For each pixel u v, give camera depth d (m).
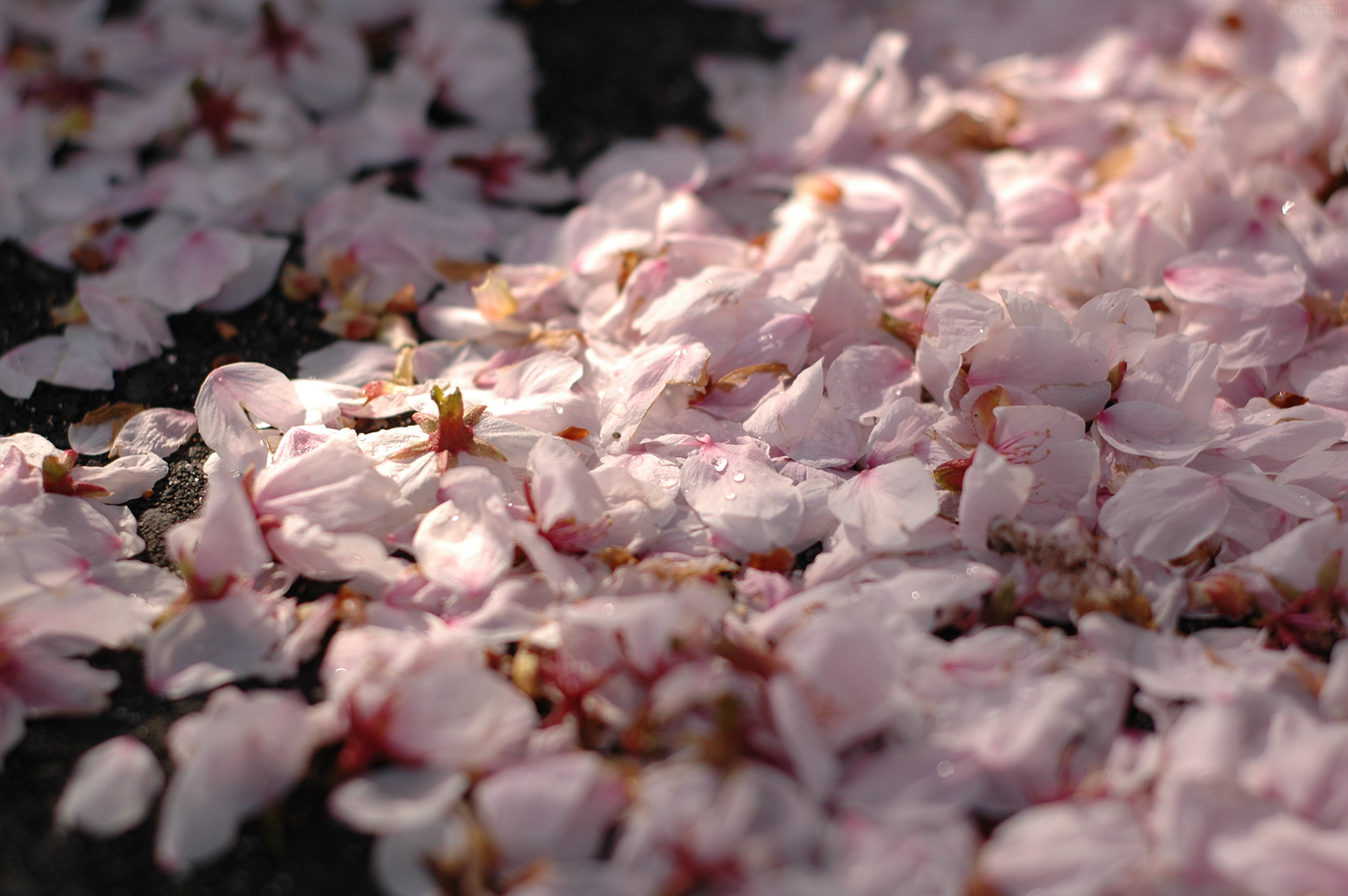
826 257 0.47
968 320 0.45
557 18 0.56
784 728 0.41
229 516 0.43
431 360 0.47
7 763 0.43
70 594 0.43
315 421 0.46
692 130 0.54
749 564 0.44
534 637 0.43
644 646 0.42
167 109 0.51
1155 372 0.45
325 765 0.42
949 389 0.45
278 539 0.44
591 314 0.48
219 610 0.43
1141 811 0.42
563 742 0.42
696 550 0.44
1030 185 0.49
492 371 0.47
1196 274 0.47
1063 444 0.44
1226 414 0.45
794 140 0.52
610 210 0.49
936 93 0.52
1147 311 0.45
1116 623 0.43
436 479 0.44
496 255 0.50
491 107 0.54
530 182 0.52
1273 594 0.44
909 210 0.49
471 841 0.41
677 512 0.45
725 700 0.41
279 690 0.43
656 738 0.42
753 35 0.56
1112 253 0.47
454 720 0.42
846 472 0.45
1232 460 0.45
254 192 0.50
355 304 0.48
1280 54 0.53
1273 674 0.43
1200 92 0.53
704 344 0.46
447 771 0.42
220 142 0.52
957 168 0.51
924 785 0.42
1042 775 0.42
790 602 0.43
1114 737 0.42
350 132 0.52
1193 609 0.44
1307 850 0.41
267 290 0.49
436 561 0.43
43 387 0.47
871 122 0.51
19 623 0.43
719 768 0.41
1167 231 0.47
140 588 0.44
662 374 0.45
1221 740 0.42
